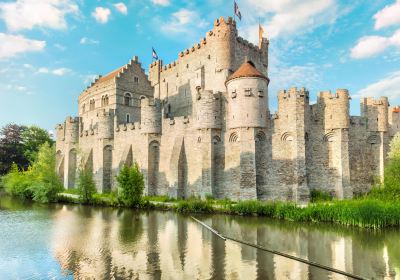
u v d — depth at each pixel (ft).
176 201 155.43
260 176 148.25
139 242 86.43
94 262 71.20
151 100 182.29
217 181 156.66
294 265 68.44
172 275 63.10
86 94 261.03
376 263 69.51
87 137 230.68
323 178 147.84
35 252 78.79
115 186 202.80
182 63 223.30
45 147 227.81
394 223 101.65
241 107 148.15
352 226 102.58
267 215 119.14
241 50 200.23
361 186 151.12
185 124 169.27
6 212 139.23
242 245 83.20
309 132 149.59
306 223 107.65
